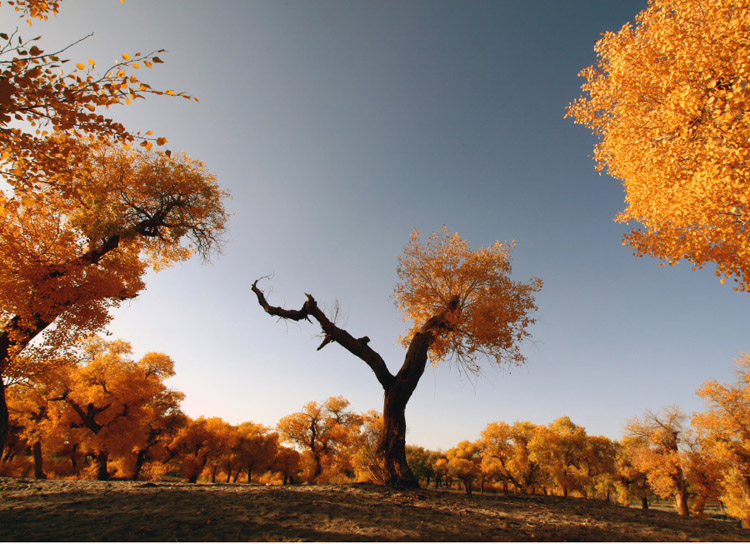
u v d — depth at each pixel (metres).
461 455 63.00
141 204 14.91
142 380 30.27
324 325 14.27
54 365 13.42
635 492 47.53
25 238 11.74
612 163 10.92
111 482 10.70
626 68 9.15
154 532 5.07
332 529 5.73
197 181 15.66
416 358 13.55
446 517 7.14
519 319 13.50
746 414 27.28
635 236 9.32
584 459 48.69
